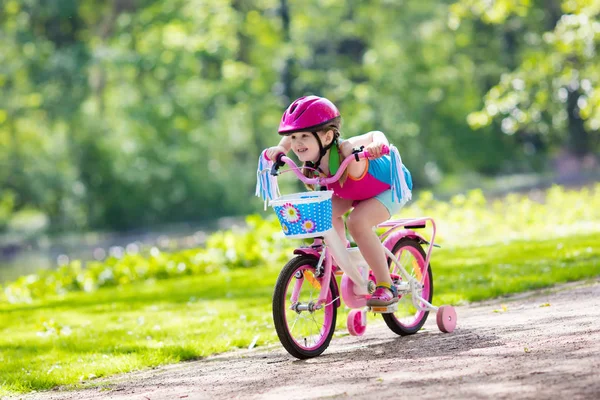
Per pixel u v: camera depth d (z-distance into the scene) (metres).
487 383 7.33
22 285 24.23
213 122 70.38
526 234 27.14
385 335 11.29
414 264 11.53
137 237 55.59
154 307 17.56
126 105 66.56
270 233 25.95
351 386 7.91
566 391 6.79
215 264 25.50
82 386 10.20
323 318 10.52
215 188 67.94
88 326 15.75
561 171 77.38
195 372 10.14
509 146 79.88
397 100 77.62
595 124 38.38
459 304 13.90
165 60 66.56
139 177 64.56
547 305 12.02
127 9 68.69
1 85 63.06
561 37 37.47
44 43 65.19
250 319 14.58
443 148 79.38
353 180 9.92
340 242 9.84
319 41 82.31
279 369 9.46
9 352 13.34
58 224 65.19
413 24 77.94
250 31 72.00
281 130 9.68
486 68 75.56
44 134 65.56
